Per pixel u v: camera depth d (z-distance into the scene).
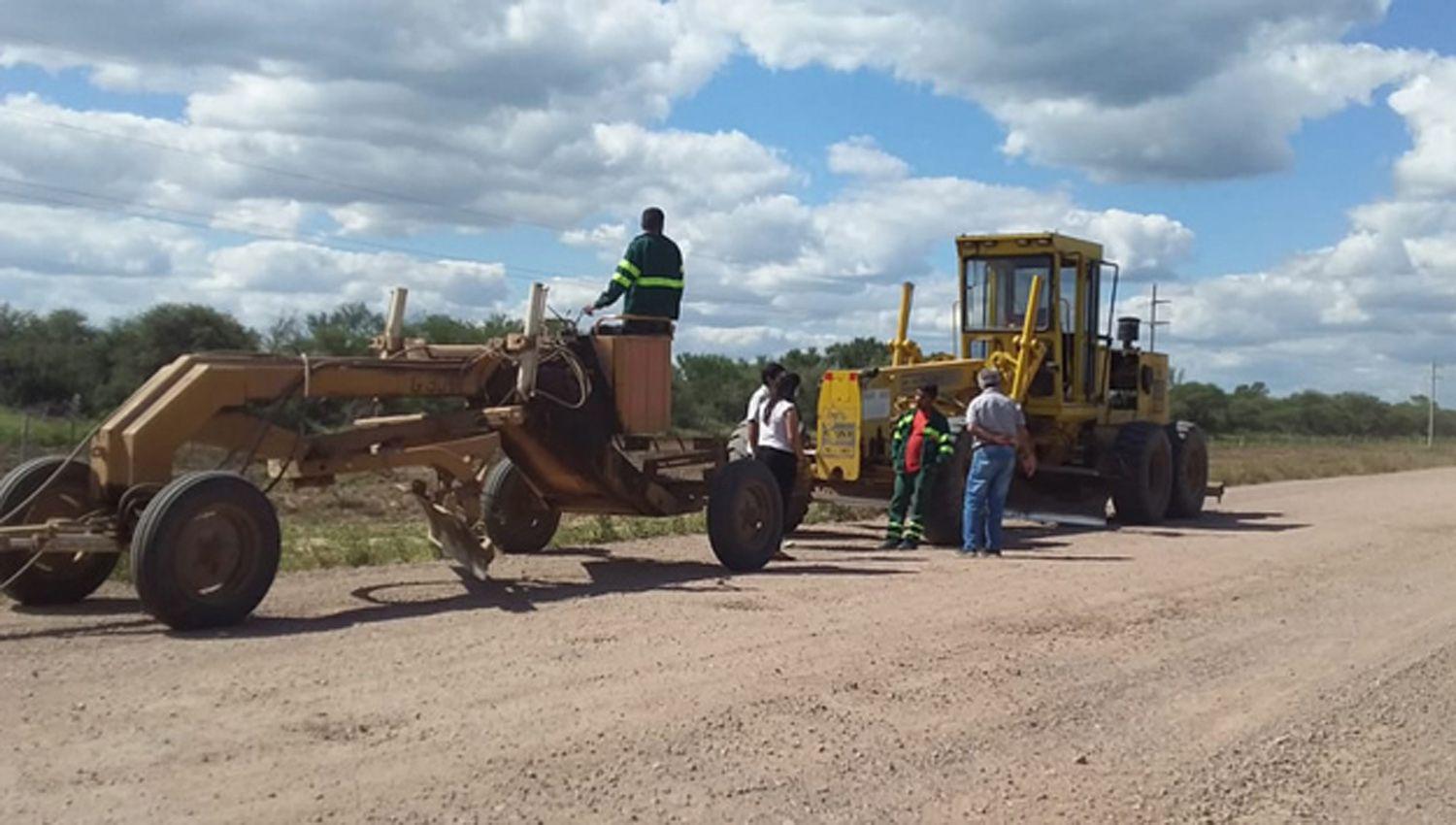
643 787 5.82
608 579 11.47
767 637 8.87
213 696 6.96
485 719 6.69
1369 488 26.20
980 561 13.23
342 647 8.24
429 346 11.02
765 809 5.63
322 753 6.06
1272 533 16.56
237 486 8.83
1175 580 11.97
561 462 11.56
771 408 13.51
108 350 35.22
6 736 6.19
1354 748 6.87
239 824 5.18
